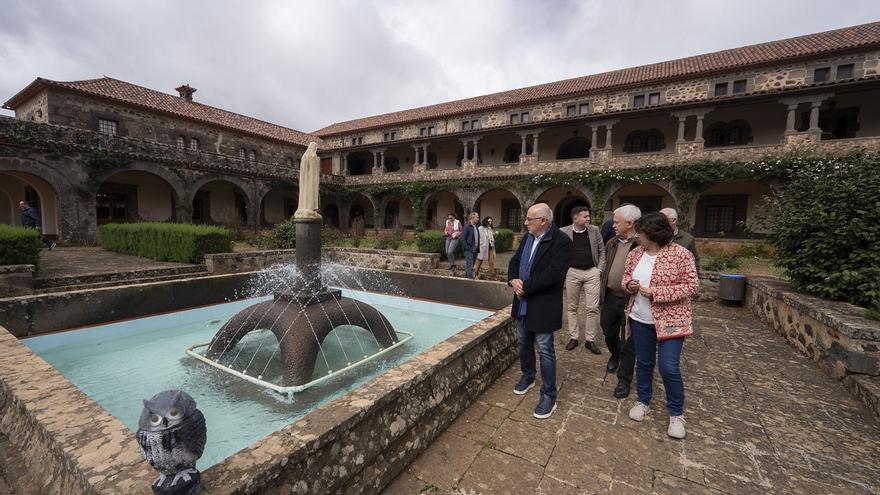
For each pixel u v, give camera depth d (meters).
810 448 2.58
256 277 7.68
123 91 20.09
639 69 22.22
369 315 4.91
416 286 7.59
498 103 23.97
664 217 2.80
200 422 1.35
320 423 1.85
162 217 20.70
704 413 3.05
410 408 2.39
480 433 2.73
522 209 20.62
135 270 8.17
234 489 1.38
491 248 9.71
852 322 3.59
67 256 10.96
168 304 6.16
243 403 3.45
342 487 1.86
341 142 31.41
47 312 4.80
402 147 28.31
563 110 22.02
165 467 1.28
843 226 4.56
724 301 7.24
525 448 2.55
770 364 4.13
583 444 2.60
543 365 3.00
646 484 2.21
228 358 4.43
